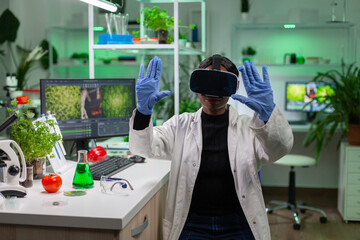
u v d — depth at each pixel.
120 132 2.60
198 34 5.06
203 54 3.77
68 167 2.20
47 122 2.02
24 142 1.90
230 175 1.84
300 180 5.20
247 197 1.79
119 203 1.63
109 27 2.76
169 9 4.00
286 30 5.10
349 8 4.87
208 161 1.84
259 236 1.76
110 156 2.56
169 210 1.88
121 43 2.73
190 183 1.83
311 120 5.04
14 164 1.75
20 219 1.53
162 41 2.73
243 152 1.83
